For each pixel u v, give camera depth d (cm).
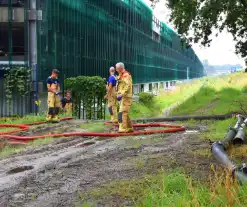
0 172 782
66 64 2847
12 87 2328
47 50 2545
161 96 5012
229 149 800
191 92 5309
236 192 471
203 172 638
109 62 4053
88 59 3356
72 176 696
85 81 2131
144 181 605
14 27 2508
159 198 493
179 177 556
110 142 1113
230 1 2573
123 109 1267
